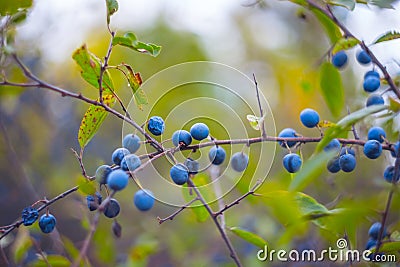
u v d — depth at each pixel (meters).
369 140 0.82
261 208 1.08
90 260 1.07
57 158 1.25
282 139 0.81
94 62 0.80
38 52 1.09
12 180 1.17
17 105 1.23
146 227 1.15
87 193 0.79
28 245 0.94
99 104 0.78
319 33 1.24
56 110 1.30
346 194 0.96
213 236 1.13
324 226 0.83
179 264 1.13
